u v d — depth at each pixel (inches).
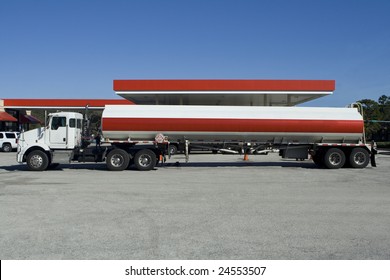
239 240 243.0
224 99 1274.6
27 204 359.9
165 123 708.7
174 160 936.3
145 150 692.1
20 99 1646.2
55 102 1652.3
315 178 571.5
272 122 722.2
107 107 719.7
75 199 387.2
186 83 1074.1
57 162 684.7
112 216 309.4
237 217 306.7
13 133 1365.7
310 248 227.5
